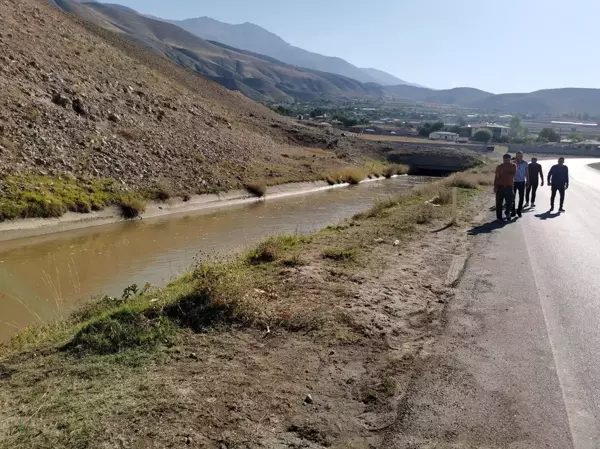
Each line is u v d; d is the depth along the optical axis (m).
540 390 4.21
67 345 4.59
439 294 6.85
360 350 4.88
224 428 3.44
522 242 10.83
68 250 13.48
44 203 15.78
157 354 4.48
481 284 7.41
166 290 6.49
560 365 4.72
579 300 6.76
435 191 20.92
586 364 4.76
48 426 3.30
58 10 49.38
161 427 3.37
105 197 18.34
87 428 3.28
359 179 39.06
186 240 15.30
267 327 5.20
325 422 3.62
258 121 52.72
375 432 3.54
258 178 29.06
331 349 4.85
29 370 4.13
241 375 4.20
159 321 5.03
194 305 5.47
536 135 173.00
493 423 3.69
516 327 5.68
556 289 7.27
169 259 12.74
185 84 52.31
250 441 3.33
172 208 20.73
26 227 14.82
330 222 19.55
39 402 3.60
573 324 5.84
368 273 7.60
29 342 5.27
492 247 10.18
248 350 4.71
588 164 59.84
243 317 5.35
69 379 3.98
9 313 8.32
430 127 140.88
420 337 5.30
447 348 5.03
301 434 3.46
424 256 9.07
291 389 4.04
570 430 3.63
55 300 9.03
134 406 3.58
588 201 20.00
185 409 3.61
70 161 19.48
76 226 16.22
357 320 5.55
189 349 4.64
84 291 9.79
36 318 8.00
